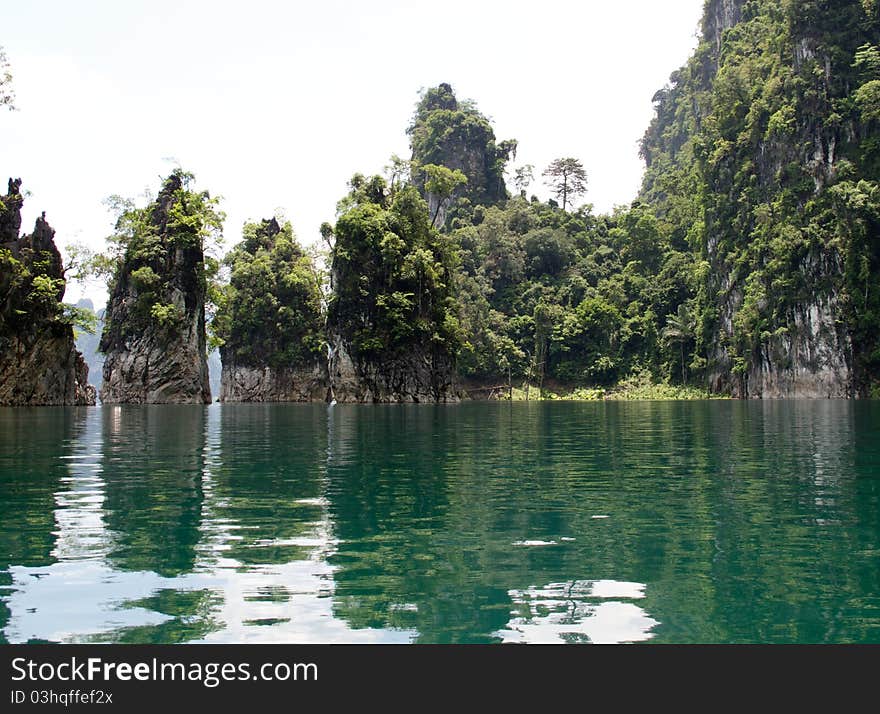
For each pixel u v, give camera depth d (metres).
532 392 138.00
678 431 34.69
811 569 9.93
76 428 36.16
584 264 159.50
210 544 11.29
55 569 9.95
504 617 8.25
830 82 110.44
